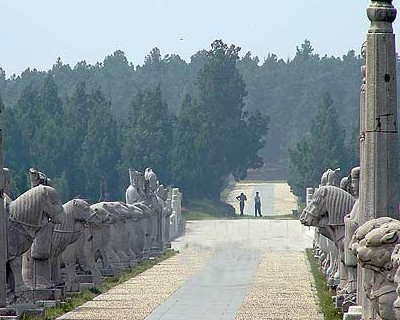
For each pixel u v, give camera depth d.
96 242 85.00
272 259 115.25
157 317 62.91
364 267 38.38
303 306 68.25
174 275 93.88
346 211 69.25
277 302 70.81
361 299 48.75
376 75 45.03
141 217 108.25
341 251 69.00
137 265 104.19
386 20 45.09
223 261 112.44
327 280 81.75
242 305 69.19
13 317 50.12
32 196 63.03
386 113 45.06
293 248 135.62
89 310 66.31
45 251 68.25
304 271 97.56
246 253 126.31
